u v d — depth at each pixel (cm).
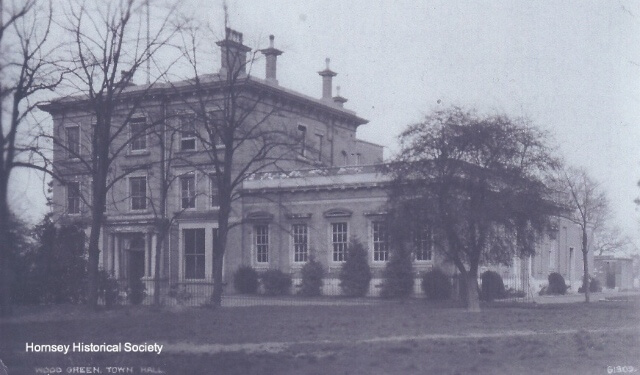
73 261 3219
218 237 3616
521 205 3228
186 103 3719
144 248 4941
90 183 3728
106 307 3081
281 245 4838
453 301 4078
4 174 1912
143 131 3488
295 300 4175
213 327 2272
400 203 3378
